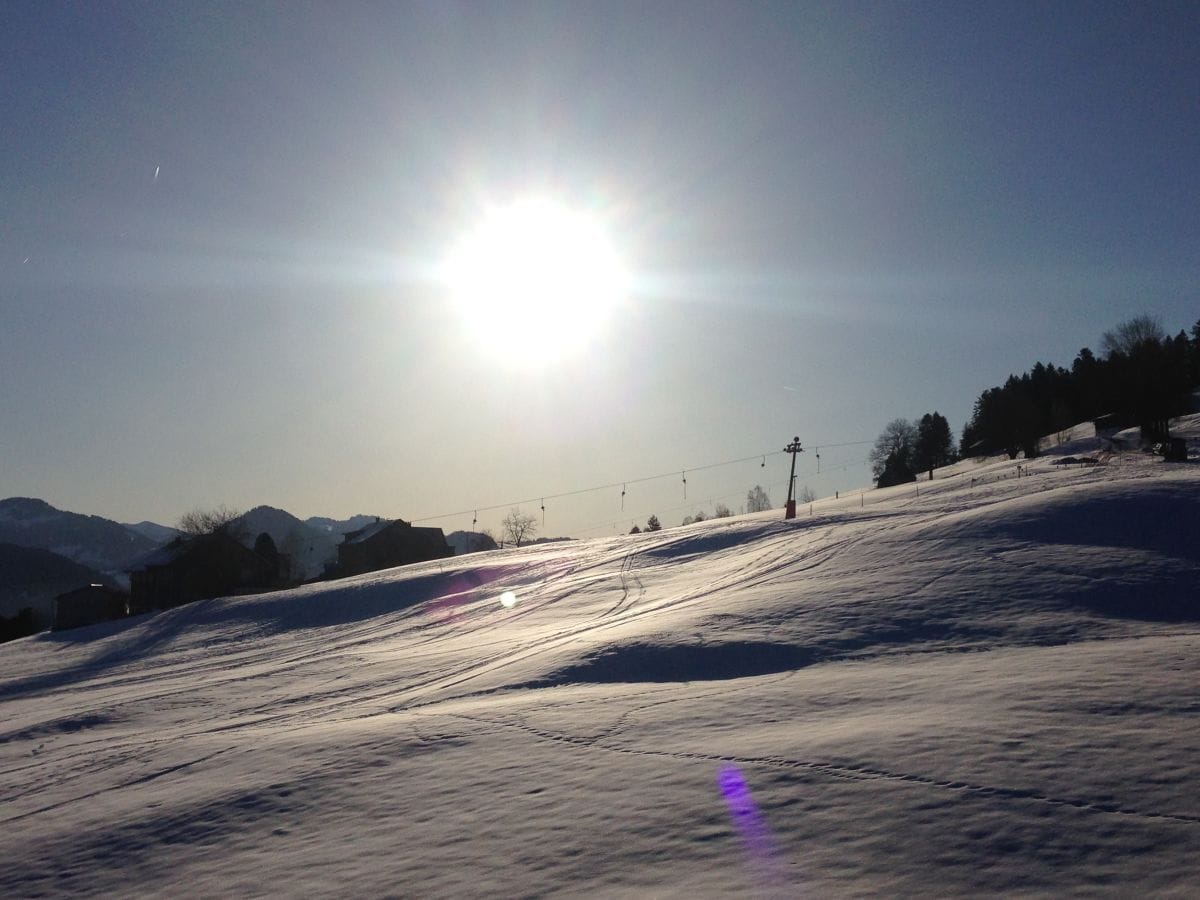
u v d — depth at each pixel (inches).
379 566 3855.8
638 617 1241.4
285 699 1053.8
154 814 536.4
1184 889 281.4
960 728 481.1
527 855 384.2
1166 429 3666.3
